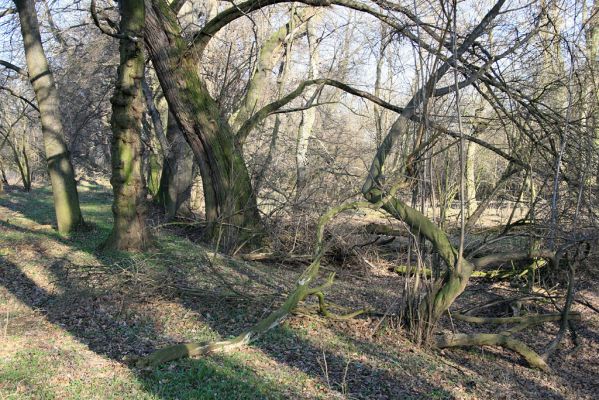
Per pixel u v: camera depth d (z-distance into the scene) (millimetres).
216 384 6023
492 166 13844
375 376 6859
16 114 32156
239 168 14000
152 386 5859
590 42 9680
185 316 8516
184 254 11750
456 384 6895
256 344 7551
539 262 11156
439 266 8227
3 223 16078
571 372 7961
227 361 6770
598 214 9031
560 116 8891
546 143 9617
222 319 8523
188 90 13555
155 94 23672
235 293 8938
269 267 12641
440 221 8086
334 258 13633
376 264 14000
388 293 11172
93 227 15906
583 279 11008
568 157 8977
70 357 6641
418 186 8070
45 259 11359
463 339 8039
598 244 9047
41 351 6781
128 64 11633
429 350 8023
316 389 6246
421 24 7688
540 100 9742
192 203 25078
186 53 13492
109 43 20625
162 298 9234
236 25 19375
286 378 6465
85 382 5879
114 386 5816
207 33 13578
